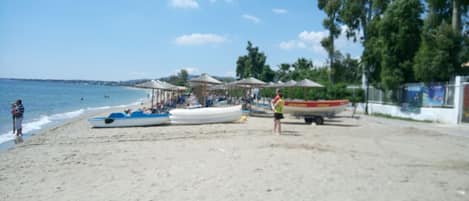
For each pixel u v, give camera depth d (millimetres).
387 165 8008
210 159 8445
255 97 44688
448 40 20219
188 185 6148
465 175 7133
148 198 5430
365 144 11359
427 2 23453
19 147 10570
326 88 35656
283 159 8438
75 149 10133
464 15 22172
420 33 23469
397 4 23953
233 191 5789
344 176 6852
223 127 16125
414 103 23297
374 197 5559
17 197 5555
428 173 7262
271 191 5801
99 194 5660
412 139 12875
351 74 40125
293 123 18547
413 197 5598
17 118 13633
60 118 22438
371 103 29375
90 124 16750
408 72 24312
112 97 66750
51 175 6984
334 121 20656
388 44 24594
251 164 7852
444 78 21203
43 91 70625
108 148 10281
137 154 9211
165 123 17219
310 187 6055
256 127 16125
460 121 18953
